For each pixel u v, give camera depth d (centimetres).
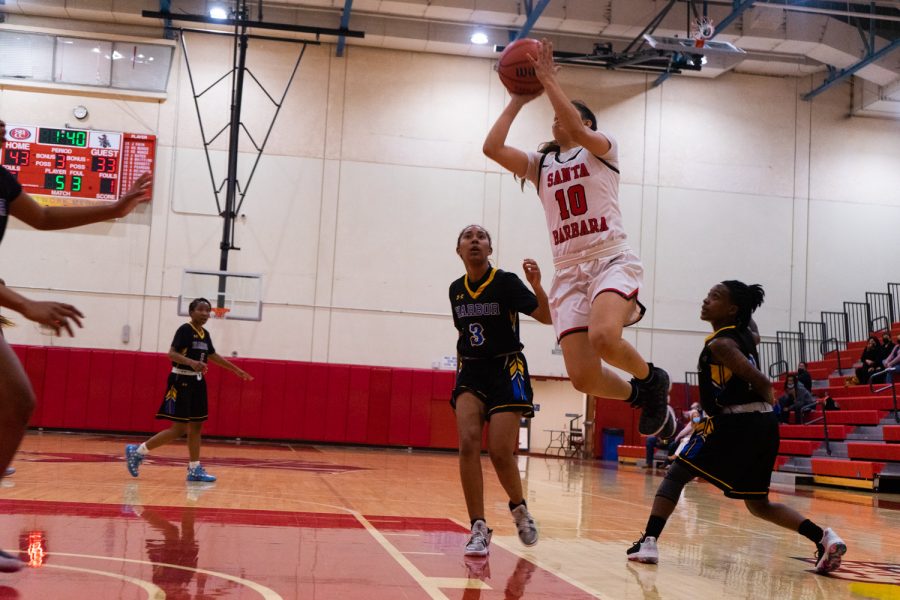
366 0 1669
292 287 1734
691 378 1808
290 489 711
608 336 344
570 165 376
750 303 412
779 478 1303
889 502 977
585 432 1853
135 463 736
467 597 286
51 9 1681
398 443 1680
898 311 1867
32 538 370
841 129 1894
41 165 1689
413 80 1800
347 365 1691
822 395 1616
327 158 1762
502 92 1822
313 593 279
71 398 1609
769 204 1862
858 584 361
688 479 411
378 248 1764
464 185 1794
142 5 1698
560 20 1705
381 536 439
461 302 408
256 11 1745
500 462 396
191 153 1725
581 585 324
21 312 236
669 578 355
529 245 1802
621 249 370
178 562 326
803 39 1700
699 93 1866
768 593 329
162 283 1703
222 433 1642
